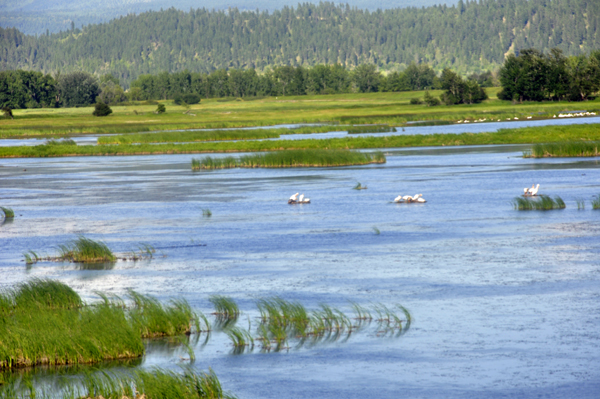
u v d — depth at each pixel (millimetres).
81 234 125500
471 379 49188
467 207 145375
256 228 127062
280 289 78438
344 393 47344
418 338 59031
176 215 147875
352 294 75250
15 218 149750
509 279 79875
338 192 181750
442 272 85000
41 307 68250
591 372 49750
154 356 56125
